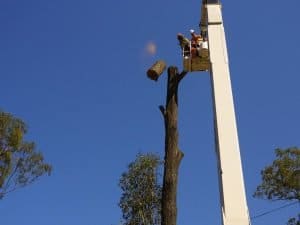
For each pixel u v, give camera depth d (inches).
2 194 919.7
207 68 344.8
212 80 288.2
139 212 538.6
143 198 545.0
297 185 914.7
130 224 537.3
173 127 336.8
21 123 975.6
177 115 343.6
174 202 317.4
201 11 335.9
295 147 938.1
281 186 928.3
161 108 347.3
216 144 273.9
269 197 936.3
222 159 258.7
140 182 552.7
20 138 941.8
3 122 944.9
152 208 542.3
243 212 244.8
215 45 300.5
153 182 553.6
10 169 919.0
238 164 256.8
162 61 346.9
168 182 320.8
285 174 919.7
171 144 331.9
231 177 253.4
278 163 933.8
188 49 344.2
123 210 546.3
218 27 307.1
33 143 968.3
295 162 932.0
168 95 348.8
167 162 327.3
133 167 560.4
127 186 555.2
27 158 949.8
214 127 281.0
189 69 345.7
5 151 922.1
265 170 942.4
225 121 270.2
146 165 557.9
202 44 335.6
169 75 354.9
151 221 535.8
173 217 312.8
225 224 242.8
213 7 315.3
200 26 346.6
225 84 283.6
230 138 264.7
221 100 277.7
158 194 547.2
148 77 344.8
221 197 253.3
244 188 250.8
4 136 936.3
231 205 246.7
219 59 294.2
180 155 331.6
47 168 976.9
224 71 289.1
